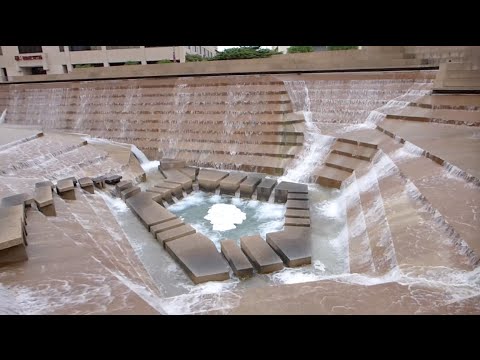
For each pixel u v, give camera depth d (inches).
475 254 200.7
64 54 1373.0
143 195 422.3
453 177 295.3
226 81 637.3
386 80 566.3
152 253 311.6
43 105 782.5
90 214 349.4
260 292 198.1
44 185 368.2
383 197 317.1
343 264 287.1
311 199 418.3
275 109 577.9
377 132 491.5
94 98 731.4
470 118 431.8
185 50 1312.7
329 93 594.6
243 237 319.0
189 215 399.2
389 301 177.3
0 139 521.0
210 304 187.3
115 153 555.5
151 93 682.8
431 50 585.9
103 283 193.6
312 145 514.9
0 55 1408.7
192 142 596.1
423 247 226.8
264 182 453.7
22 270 205.3
